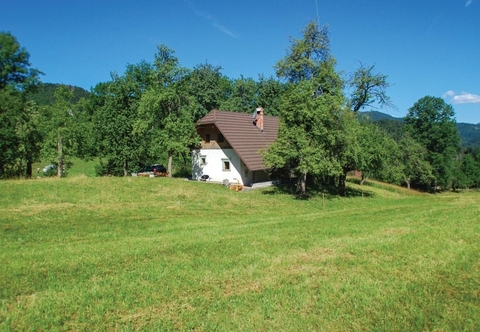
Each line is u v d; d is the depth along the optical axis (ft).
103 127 121.80
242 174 113.91
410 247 31.27
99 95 201.98
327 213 59.47
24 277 24.17
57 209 55.21
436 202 88.89
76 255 30.12
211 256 29.30
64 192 67.36
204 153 123.65
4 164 100.78
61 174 113.80
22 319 18.33
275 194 94.38
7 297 20.99
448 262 27.27
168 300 20.72
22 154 104.06
